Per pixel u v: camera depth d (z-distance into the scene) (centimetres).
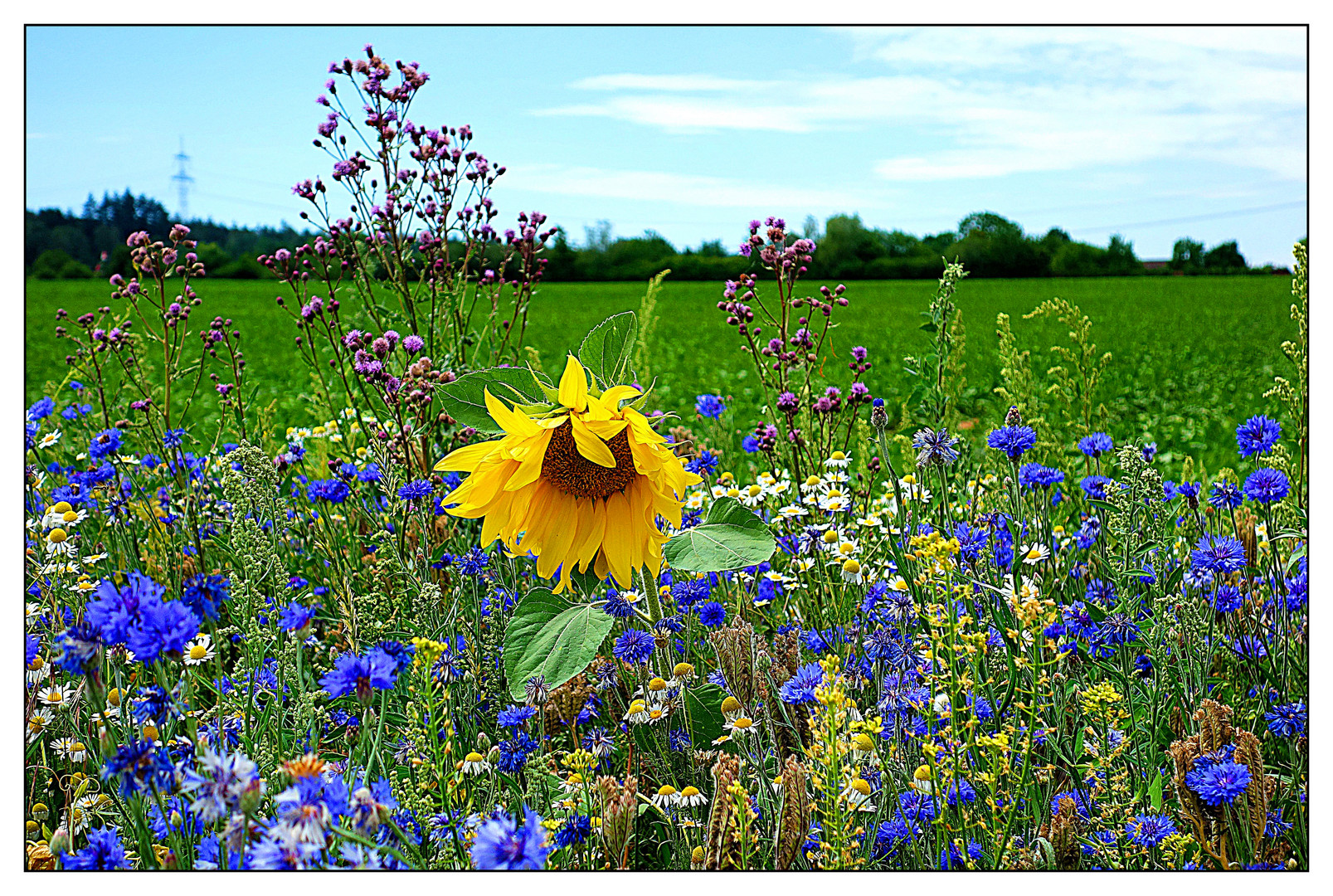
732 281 386
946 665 217
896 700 225
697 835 212
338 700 249
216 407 634
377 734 187
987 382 717
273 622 232
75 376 455
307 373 831
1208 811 203
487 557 310
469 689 264
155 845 190
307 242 435
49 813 225
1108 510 275
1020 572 284
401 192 398
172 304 414
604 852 206
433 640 246
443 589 338
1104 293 2698
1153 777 218
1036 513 322
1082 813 224
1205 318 1856
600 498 230
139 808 173
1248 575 287
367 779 185
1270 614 280
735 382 989
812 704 238
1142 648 252
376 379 354
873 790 204
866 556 296
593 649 227
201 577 223
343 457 433
